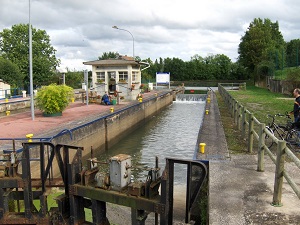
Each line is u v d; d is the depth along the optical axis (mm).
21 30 46406
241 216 5457
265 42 59188
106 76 29062
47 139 11523
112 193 6570
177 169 11719
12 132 14148
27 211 7613
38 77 44594
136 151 17000
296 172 7398
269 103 23812
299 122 9742
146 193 6297
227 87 58125
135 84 30312
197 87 65125
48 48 48969
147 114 28609
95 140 16594
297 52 35375
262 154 7559
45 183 7734
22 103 22922
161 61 88812
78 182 7164
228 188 6625
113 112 19828
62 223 7379
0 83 31391
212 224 5219
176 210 7645
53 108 18859
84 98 28297
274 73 42719
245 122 11055
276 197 5805
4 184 7602
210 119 16172
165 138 20250
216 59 97250
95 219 6957
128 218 8094
